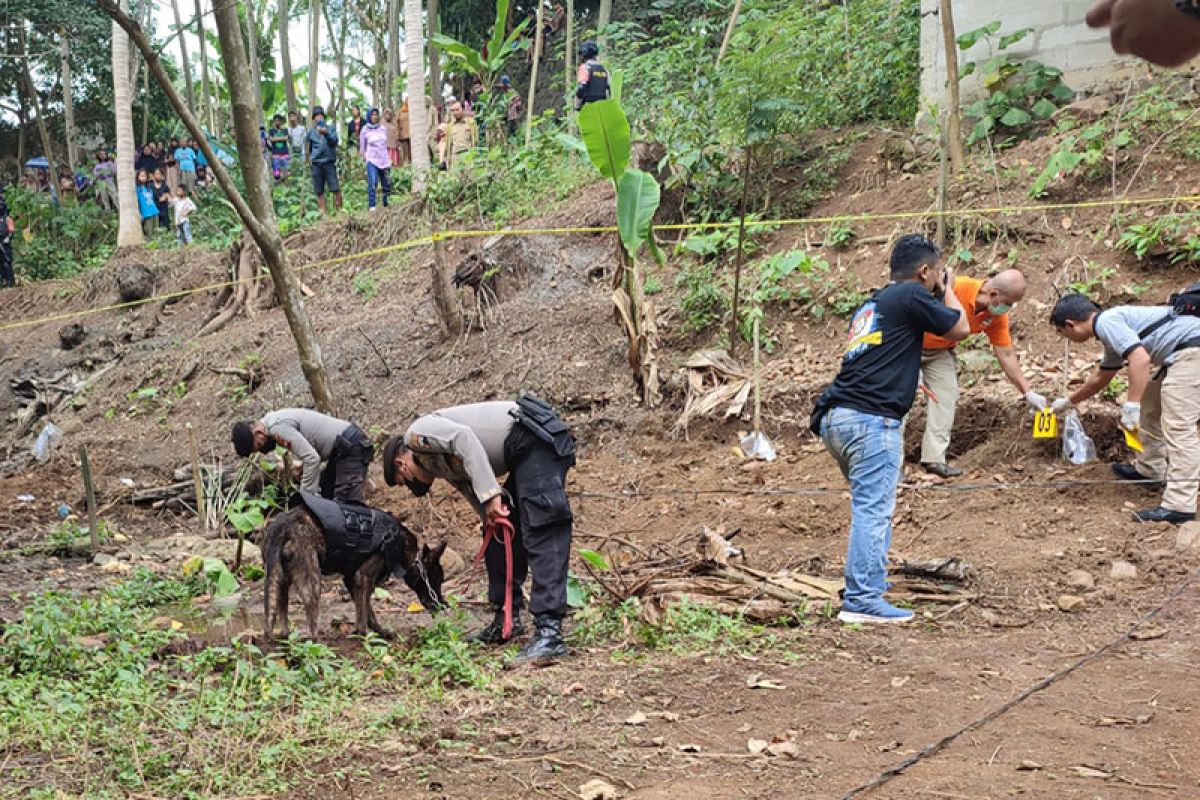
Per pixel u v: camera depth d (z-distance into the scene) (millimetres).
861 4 14641
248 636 6434
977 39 11773
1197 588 6148
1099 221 10281
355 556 6383
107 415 14711
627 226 9859
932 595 6453
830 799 3766
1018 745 4191
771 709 4766
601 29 18703
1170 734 4242
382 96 31484
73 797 3941
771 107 10953
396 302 14344
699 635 5879
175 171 24141
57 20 27641
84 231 24641
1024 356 9273
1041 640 5648
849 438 6074
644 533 8508
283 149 24078
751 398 9828
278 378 13555
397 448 6215
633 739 4449
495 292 12859
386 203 18875
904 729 4434
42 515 11016
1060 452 8180
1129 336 7012
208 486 10562
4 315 20250
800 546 7832
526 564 6441
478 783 4047
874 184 12156
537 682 5305
